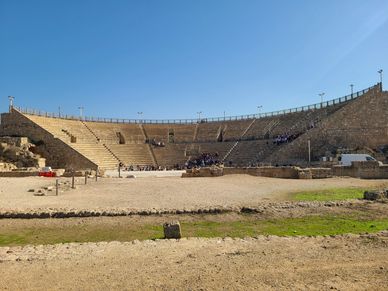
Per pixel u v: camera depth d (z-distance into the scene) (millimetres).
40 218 22547
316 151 72625
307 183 42625
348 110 77125
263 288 10070
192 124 115688
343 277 10891
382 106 78250
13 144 75125
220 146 97062
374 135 72812
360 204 25828
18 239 18234
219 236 18000
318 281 10578
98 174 59969
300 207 24828
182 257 13469
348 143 72312
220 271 11617
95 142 92625
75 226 20641
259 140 92938
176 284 10516
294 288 10062
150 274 11484
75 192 33906
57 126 90812
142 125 112812
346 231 18719
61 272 11914
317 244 15055
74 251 14609
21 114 83188
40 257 13750
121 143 100250
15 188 37812
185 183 42000
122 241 16797
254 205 24875
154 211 23109
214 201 27703
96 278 11227
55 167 78250
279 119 101500
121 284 10633
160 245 15445
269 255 13414
